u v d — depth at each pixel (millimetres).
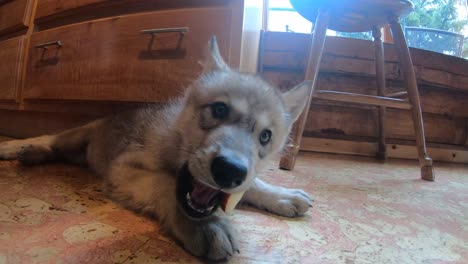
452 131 955
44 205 301
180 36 435
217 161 227
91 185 379
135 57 470
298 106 356
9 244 223
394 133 888
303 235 293
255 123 280
